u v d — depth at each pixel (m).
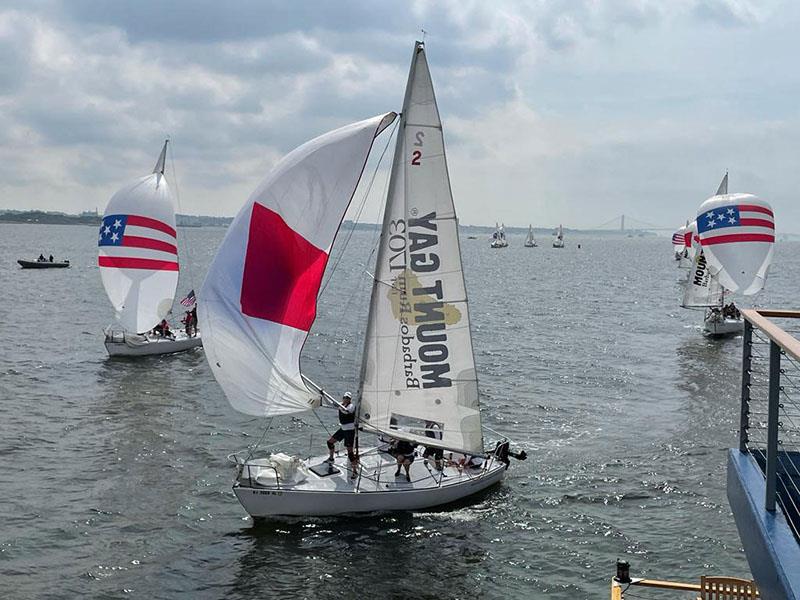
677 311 84.31
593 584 20.58
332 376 47.12
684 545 22.75
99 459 30.11
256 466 24.73
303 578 20.81
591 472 29.05
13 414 36.38
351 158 24.31
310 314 25.20
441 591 20.22
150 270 49.31
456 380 24.95
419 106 23.23
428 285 24.39
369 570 21.28
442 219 24.00
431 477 26.02
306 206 24.45
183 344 52.25
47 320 68.00
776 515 8.75
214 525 24.03
